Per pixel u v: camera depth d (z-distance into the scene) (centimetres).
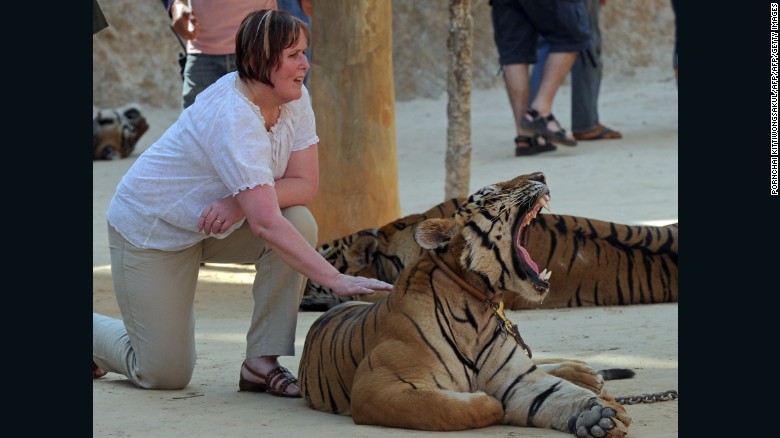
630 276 882
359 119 1038
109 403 579
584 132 1941
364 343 542
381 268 883
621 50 2648
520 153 1823
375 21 1038
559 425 499
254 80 554
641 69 2641
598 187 1480
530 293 534
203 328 812
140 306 602
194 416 545
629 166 1644
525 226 551
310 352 580
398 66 2578
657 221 1188
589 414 482
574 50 1780
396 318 527
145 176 591
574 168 1655
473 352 531
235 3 923
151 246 595
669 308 857
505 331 535
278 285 604
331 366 561
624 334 745
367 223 1047
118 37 2453
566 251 880
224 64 931
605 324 789
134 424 523
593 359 664
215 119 558
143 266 598
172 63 2484
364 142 1041
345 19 1032
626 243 891
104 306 897
